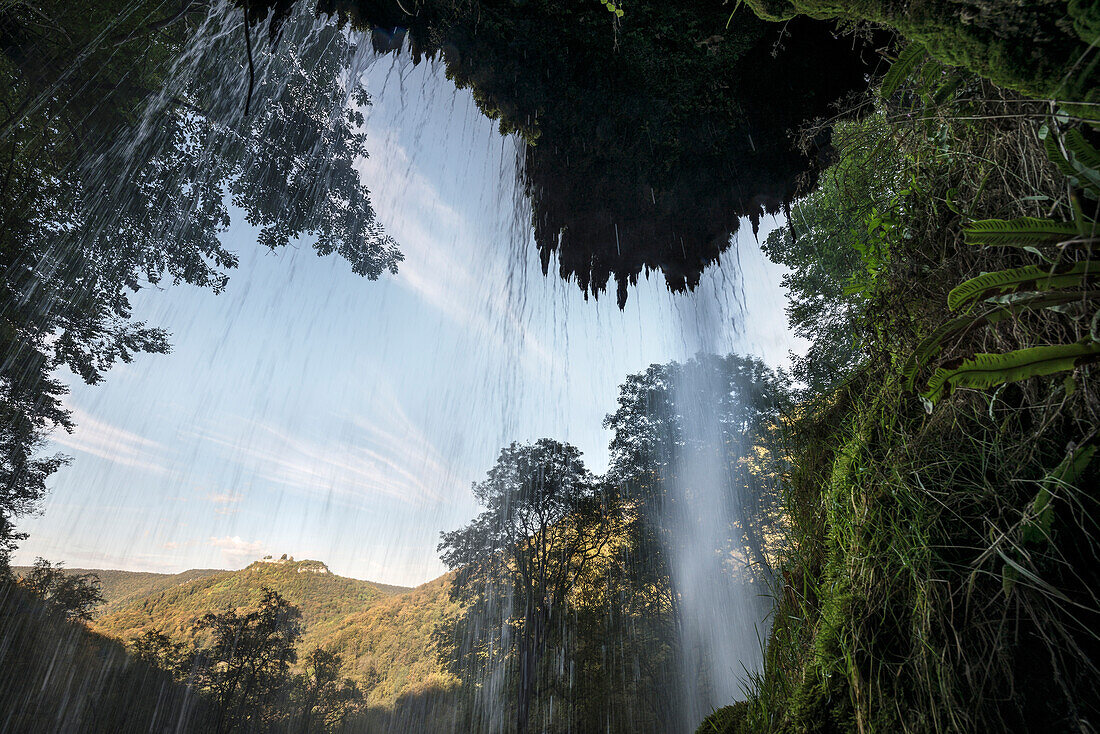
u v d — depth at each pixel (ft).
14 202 45.34
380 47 14.60
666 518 90.02
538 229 20.67
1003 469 3.10
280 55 50.42
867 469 3.85
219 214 59.47
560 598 90.22
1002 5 2.42
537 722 80.07
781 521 6.38
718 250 19.25
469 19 13.97
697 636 77.82
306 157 61.46
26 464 53.83
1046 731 2.50
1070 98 2.46
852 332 5.33
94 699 79.87
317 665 132.05
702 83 14.69
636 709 76.89
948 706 2.76
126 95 44.70
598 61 14.78
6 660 71.92
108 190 50.80
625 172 17.62
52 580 85.25
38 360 52.80
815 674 3.89
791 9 3.57
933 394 2.99
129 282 57.11
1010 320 3.36
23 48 35.53
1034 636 2.67
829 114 13.15
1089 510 2.69
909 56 3.85
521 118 16.05
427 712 123.34
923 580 3.13
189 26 41.98
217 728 90.48
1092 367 2.74
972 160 3.86
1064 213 3.14
